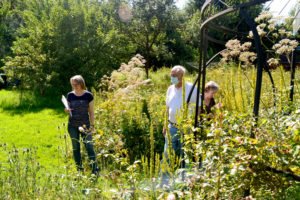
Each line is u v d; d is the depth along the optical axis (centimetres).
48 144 739
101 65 1554
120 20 2000
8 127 920
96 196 317
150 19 1981
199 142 267
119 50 1648
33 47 1484
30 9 1656
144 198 279
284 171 220
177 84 479
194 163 265
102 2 1977
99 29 1580
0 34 2072
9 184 354
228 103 434
